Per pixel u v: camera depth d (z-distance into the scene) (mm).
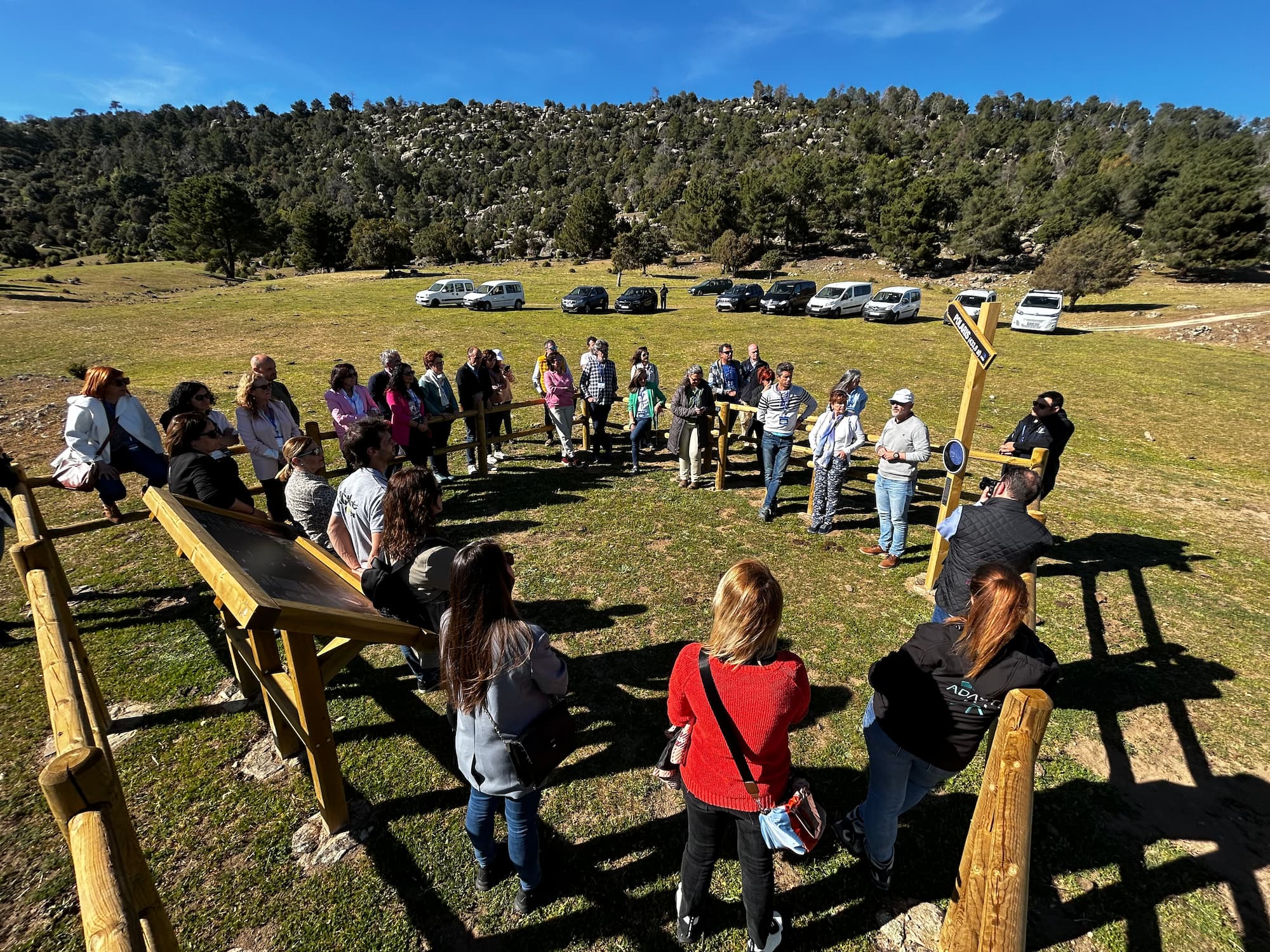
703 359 17891
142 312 26766
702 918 2479
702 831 2123
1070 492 8461
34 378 13453
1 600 4711
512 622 2041
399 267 58594
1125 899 2637
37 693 3693
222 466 3768
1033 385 16094
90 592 4832
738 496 7387
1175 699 3961
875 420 11797
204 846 2746
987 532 3188
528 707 2104
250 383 5121
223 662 4000
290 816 2908
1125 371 18281
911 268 52406
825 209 61344
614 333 22766
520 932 2434
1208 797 3195
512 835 2289
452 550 2795
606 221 64938
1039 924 2531
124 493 4840
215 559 2266
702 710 1941
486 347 19438
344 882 2596
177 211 63469
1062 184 57344
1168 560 6172
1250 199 40688
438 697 3744
